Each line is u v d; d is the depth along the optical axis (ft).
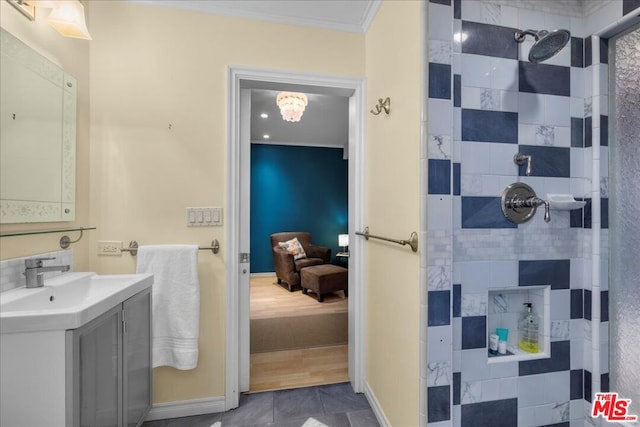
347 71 6.27
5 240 3.86
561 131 4.72
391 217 4.97
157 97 5.57
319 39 6.17
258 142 17.30
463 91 4.34
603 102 4.68
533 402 4.57
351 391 6.38
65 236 4.83
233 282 5.82
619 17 4.35
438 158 3.99
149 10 5.55
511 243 4.51
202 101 5.71
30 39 4.20
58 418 3.12
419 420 4.02
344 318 10.26
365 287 6.33
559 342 4.69
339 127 14.55
